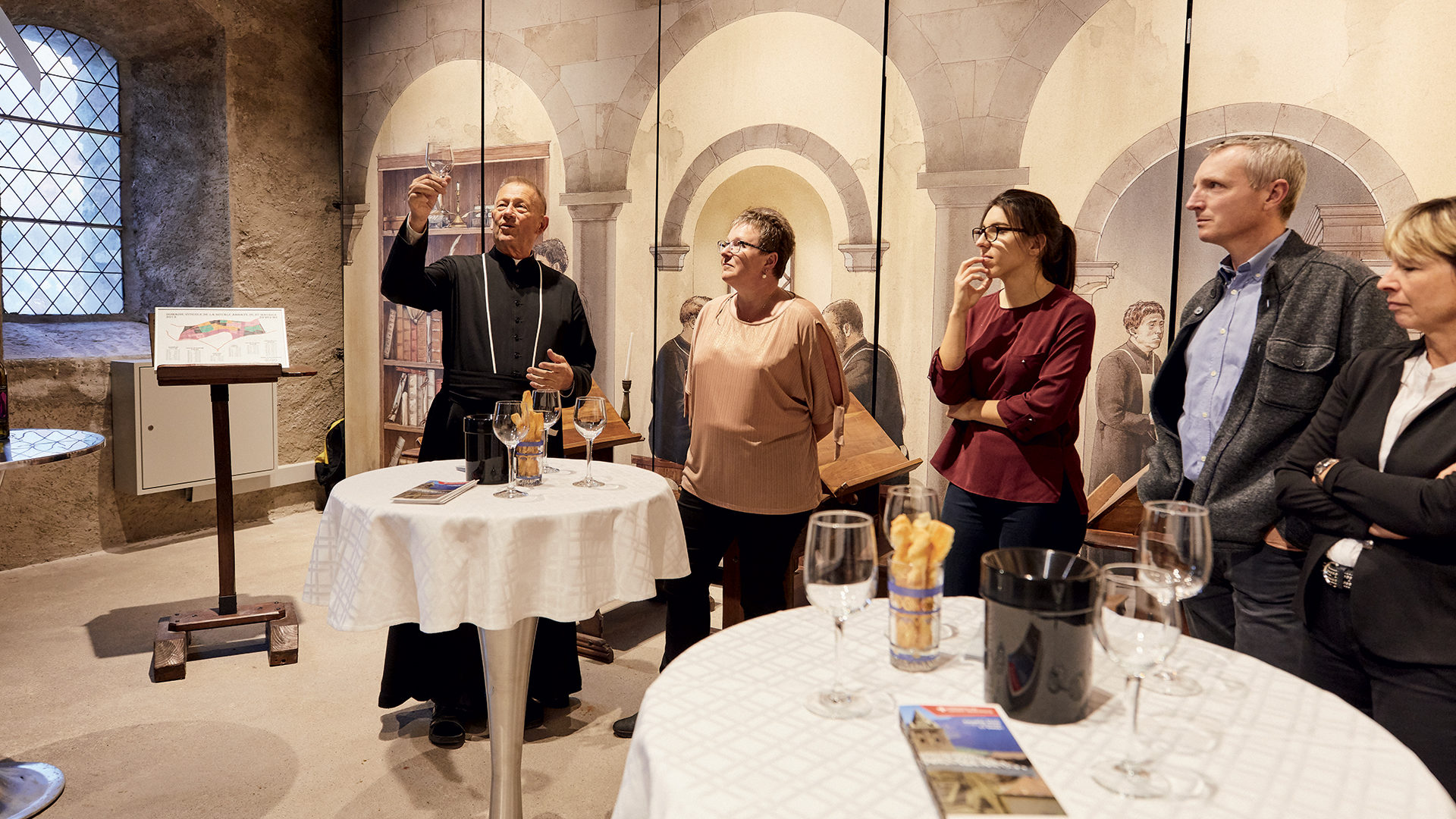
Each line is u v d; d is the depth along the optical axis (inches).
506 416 84.4
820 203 175.5
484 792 102.4
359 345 241.4
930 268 165.0
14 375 182.1
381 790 102.3
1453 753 65.2
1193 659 54.3
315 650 145.8
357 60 234.5
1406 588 66.6
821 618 61.0
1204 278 141.9
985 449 91.8
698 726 43.6
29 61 112.0
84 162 219.0
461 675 112.0
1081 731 43.6
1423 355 72.4
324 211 239.8
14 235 205.0
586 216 201.8
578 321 128.8
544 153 206.5
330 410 245.9
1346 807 36.3
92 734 115.0
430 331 227.3
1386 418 72.2
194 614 143.6
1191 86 140.8
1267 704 47.0
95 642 146.4
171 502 210.2
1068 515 90.4
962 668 51.8
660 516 89.0
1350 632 71.1
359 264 239.9
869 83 167.6
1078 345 87.7
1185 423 95.7
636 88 192.5
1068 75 150.2
